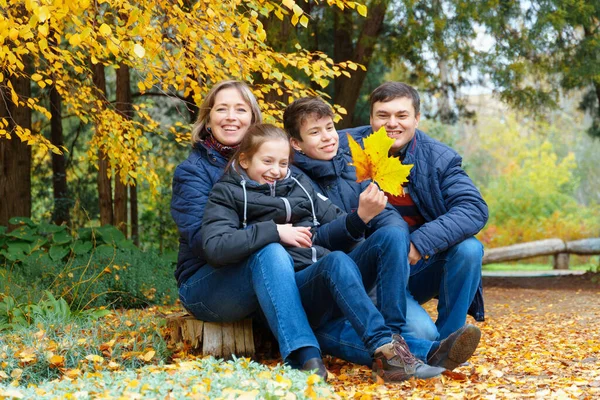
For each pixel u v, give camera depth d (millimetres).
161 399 2504
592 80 11734
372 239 3383
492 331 5996
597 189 32906
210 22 5055
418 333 3658
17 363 3643
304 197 3598
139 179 6992
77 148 13852
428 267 3932
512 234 23062
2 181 9234
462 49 11000
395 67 12359
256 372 3008
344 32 11711
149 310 6246
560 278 13477
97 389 2711
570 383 3379
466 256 3766
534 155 29109
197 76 5551
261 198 3496
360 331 3205
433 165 4047
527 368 3893
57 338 4059
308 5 10234
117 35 4957
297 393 2621
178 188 3732
